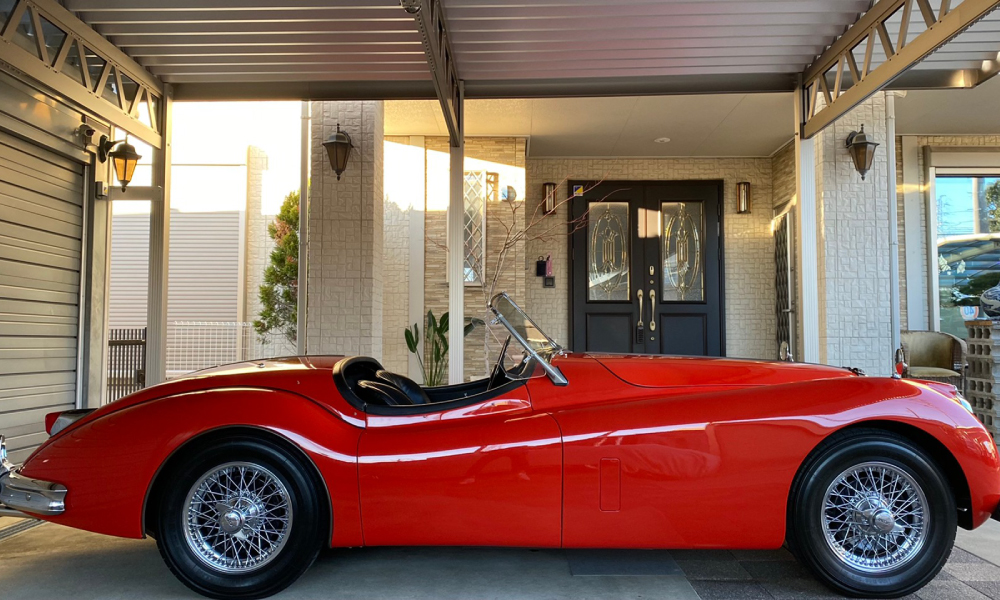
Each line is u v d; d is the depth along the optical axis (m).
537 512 2.37
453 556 2.84
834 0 4.01
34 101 4.05
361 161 5.83
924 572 2.32
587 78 5.26
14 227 4.01
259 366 2.87
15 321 4.03
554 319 8.25
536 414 2.52
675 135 7.51
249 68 4.98
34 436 4.20
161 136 5.24
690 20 4.24
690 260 8.31
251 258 11.58
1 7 3.62
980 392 5.31
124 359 9.16
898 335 5.43
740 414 2.39
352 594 2.42
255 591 2.37
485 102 6.45
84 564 2.77
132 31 4.36
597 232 8.36
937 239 7.54
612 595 2.39
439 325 7.38
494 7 4.06
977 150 7.42
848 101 4.39
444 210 7.75
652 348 8.23
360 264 5.78
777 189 8.16
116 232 11.55
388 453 2.39
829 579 2.35
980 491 2.35
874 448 2.35
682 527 2.36
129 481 2.36
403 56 4.74
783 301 7.93
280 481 2.39
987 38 4.32
